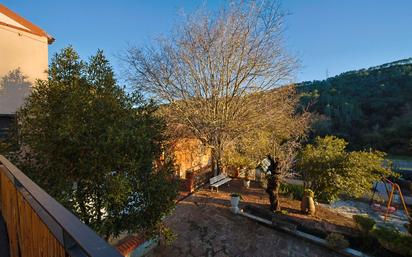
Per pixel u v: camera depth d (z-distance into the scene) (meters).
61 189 3.86
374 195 11.04
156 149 4.79
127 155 4.18
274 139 12.11
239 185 11.59
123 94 4.79
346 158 9.62
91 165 3.89
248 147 12.26
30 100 4.41
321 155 10.04
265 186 11.09
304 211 8.52
